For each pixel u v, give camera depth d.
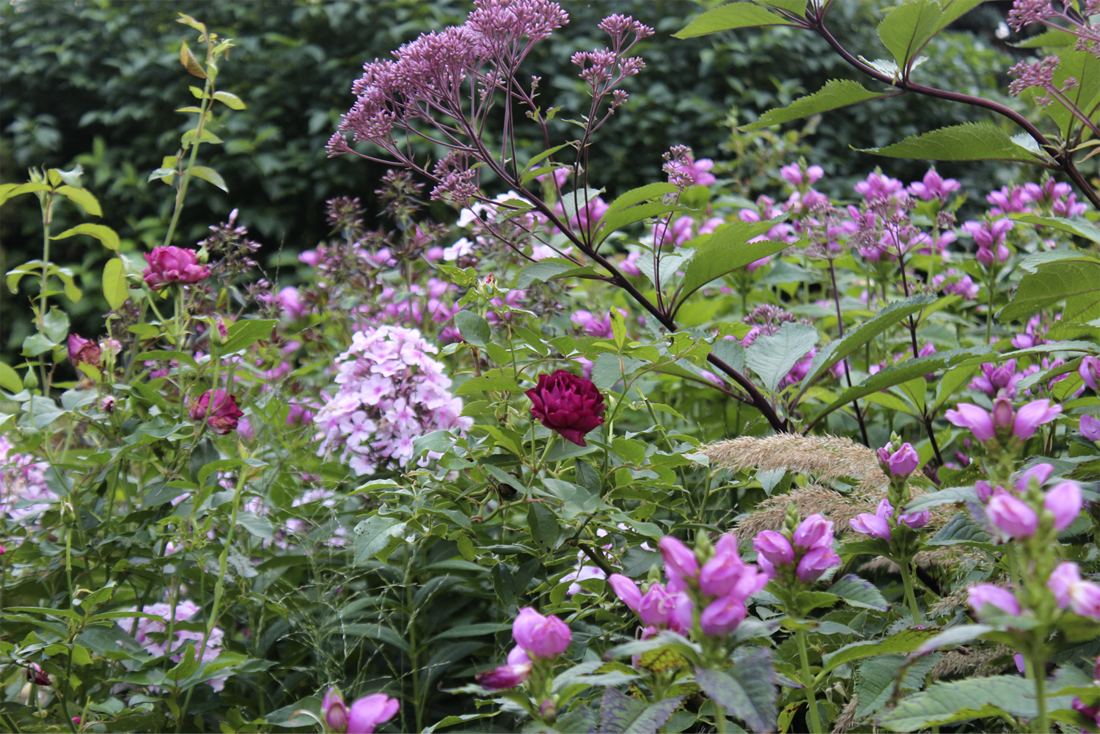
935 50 5.79
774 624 0.77
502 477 1.46
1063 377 1.55
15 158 5.74
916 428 2.24
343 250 2.47
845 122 5.46
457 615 1.90
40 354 1.94
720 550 0.73
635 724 0.77
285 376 2.16
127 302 2.17
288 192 5.16
